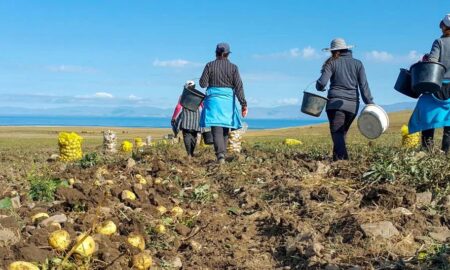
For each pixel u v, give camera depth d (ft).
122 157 38.70
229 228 20.54
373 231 17.53
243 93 33.09
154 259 16.98
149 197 23.80
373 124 29.91
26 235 17.49
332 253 16.75
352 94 30.45
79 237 15.78
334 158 30.86
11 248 15.14
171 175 29.22
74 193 21.63
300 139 77.36
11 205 21.57
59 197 23.36
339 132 30.71
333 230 18.72
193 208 23.77
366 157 28.07
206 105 32.89
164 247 18.25
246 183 26.76
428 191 21.44
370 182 23.43
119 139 114.42
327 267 15.58
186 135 38.63
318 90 30.66
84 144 83.87
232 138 41.93
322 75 30.35
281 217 20.31
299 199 22.58
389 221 18.35
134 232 18.06
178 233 19.66
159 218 20.88
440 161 23.44
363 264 15.79
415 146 32.58
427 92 28.02
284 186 24.36
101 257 15.64
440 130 83.51
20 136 145.79
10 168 35.04
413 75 27.99
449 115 28.14
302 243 17.53
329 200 21.93
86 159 35.17
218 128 32.60
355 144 41.83
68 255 14.76
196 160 34.32
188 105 33.50
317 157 33.65
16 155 52.70
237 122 33.27
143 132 214.28
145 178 28.25
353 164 27.04
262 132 161.27
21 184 27.61
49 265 14.62
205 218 21.75
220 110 32.58
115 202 22.70
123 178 28.32
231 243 18.95
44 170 32.55
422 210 19.84
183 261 17.31
